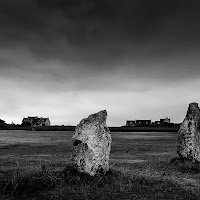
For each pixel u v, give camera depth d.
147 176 16.42
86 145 15.25
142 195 12.52
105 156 15.66
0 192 11.88
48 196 11.70
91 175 14.85
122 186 13.55
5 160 23.25
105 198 11.88
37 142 54.09
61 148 38.31
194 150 21.03
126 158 27.02
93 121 15.87
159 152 33.91
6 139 65.50
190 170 18.64
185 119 22.08
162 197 12.35
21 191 12.12
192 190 13.72
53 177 13.59
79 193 12.26
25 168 15.85
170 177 16.64
